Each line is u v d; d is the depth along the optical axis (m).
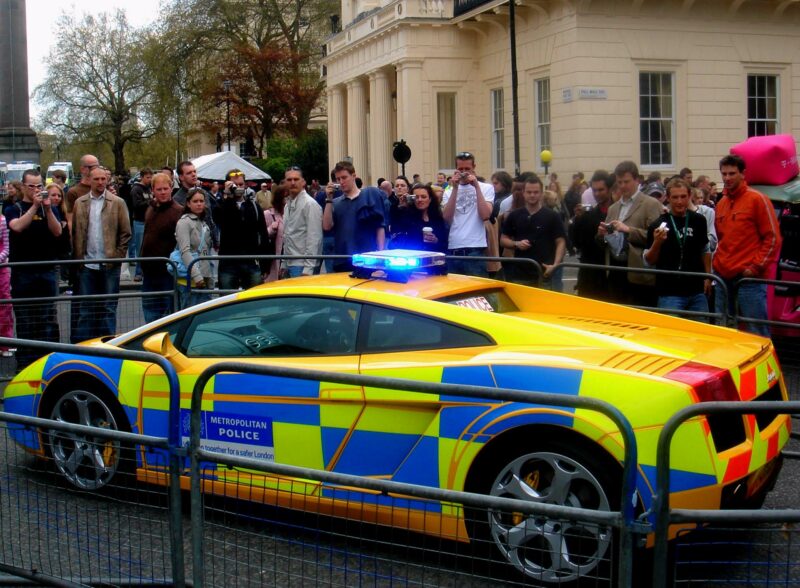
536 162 27.58
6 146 31.02
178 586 4.31
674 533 3.90
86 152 68.62
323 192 20.34
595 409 3.48
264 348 5.69
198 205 11.13
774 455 5.09
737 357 5.21
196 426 4.25
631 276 9.60
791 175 11.33
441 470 4.93
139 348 6.14
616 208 9.89
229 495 5.30
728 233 8.98
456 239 11.62
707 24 25.94
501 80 29.33
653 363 4.86
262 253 12.58
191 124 54.97
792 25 26.80
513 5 24.64
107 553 4.63
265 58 50.44
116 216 11.25
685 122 26.00
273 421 5.46
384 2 36.50
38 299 10.06
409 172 30.80
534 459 4.70
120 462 4.61
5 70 30.94
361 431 5.19
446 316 5.34
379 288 5.71
